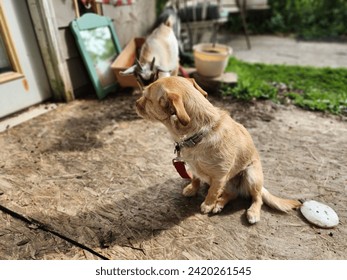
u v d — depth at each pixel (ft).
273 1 13.96
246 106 6.32
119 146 4.98
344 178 4.33
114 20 7.16
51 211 3.72
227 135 3.38
